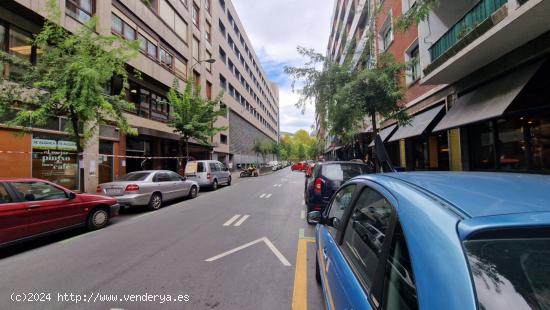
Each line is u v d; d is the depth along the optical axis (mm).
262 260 4594
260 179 25906
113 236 6273
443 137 10977
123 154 15859
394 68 8906
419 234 1281
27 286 3750
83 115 8320
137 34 17094
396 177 2080
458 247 1144
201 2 27797
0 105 7547
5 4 9773
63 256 4957
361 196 2387
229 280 3836
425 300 1082
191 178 16062
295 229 6664
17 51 10484
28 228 5457
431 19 9898
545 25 5746
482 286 1045
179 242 5676
